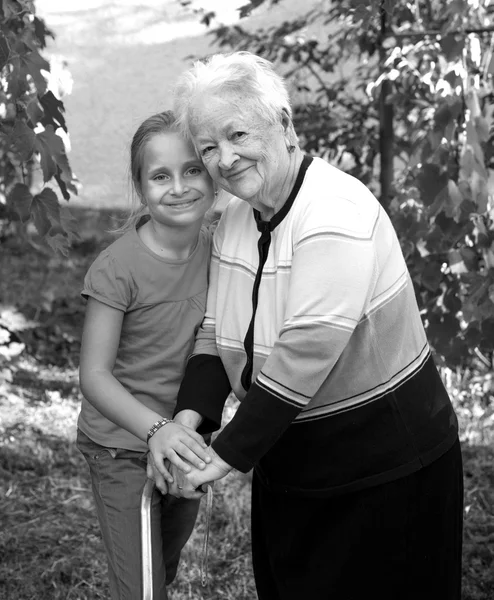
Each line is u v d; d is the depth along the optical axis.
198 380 2.17
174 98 1.96
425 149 3.67
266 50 4.96
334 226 1.84
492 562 3.18
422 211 3.70
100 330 2.15
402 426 2.00
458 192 3.58
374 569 2.07
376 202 1.98
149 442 2.04
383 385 1.98
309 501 2.11
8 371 4.91
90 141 8.62
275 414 1.87
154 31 8.64
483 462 4.04
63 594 3.14
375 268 1.90
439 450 2.04
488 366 4.88
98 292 2.15
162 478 2.02
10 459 4.21
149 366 2.23
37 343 5.83
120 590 2.21
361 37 4.16
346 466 2.02
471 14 3.66
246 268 2.04
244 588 3.16
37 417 4.74
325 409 2.00
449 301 3.82
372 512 2.03
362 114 4.89
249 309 2.03
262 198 1.93
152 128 2.08
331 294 1.82
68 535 3.55
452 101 3.54
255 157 1.87
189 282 2.21
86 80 8.66
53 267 6.74
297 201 1.92
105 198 8.48
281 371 1.85
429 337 3.84
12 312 5.34
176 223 2.12
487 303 3.71
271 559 2.24
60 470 4.14
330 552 2.09
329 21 4.61
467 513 3.61
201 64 1.94
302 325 1.83
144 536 2.09
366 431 2.00
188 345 2.23
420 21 4.05
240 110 1.84
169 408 2.27
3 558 3.37
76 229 3.10
